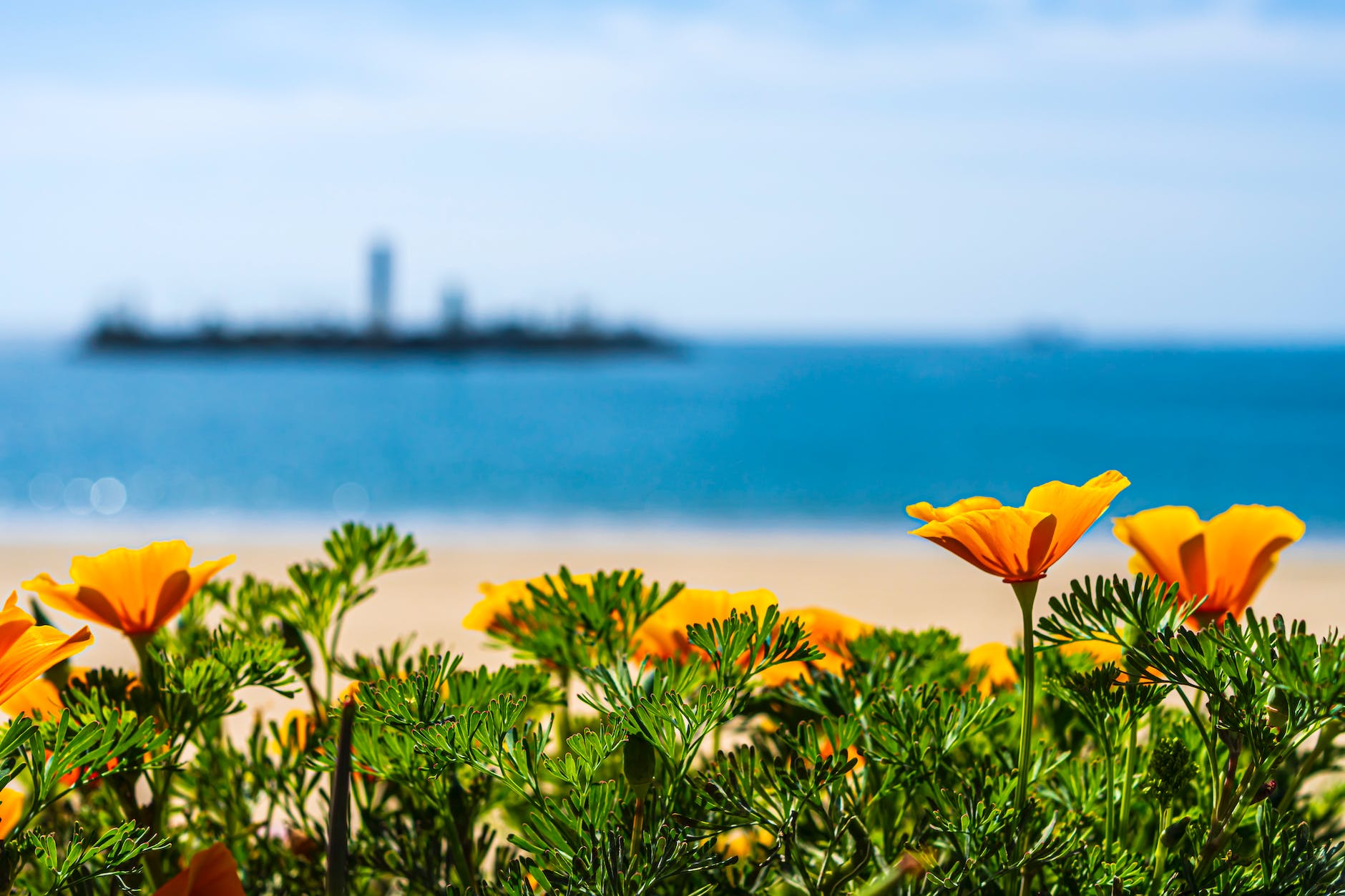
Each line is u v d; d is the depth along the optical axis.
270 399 61.75
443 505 26.92
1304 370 81.94
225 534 18.28
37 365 103.12
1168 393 60.88
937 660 1.12
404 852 1.00
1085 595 0.82
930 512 0.85
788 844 0.84
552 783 0.99
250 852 1.08
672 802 0.82
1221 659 0.78
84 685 0.95
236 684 0.97
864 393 63.72
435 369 105.75
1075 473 32.19
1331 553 15.16
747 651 0.90
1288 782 0.98
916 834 0.91
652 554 14.40
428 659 0.88
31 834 0.77
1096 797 0.95
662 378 83.62
